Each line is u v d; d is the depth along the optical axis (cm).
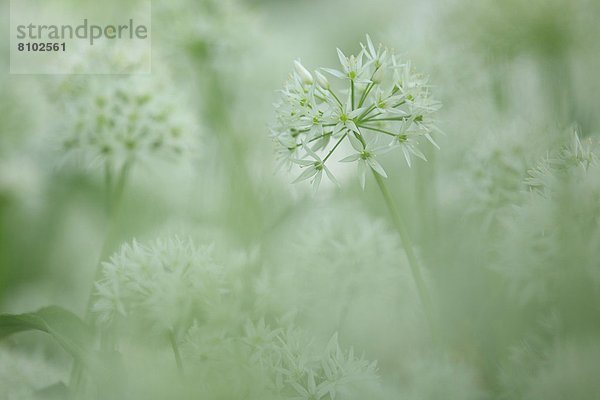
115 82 67
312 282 58
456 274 58
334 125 55
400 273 59
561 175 54
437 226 63
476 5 69
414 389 54
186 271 55
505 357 56
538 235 54
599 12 67
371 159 55
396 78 56
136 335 55
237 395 53
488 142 60
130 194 69
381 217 66
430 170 66
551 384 52
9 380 59
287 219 62
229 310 54
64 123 66
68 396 56
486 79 69
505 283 57
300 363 53
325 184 67
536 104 68
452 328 58
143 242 62
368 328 58
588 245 53
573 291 53
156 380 52
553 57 67
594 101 66
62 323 55
